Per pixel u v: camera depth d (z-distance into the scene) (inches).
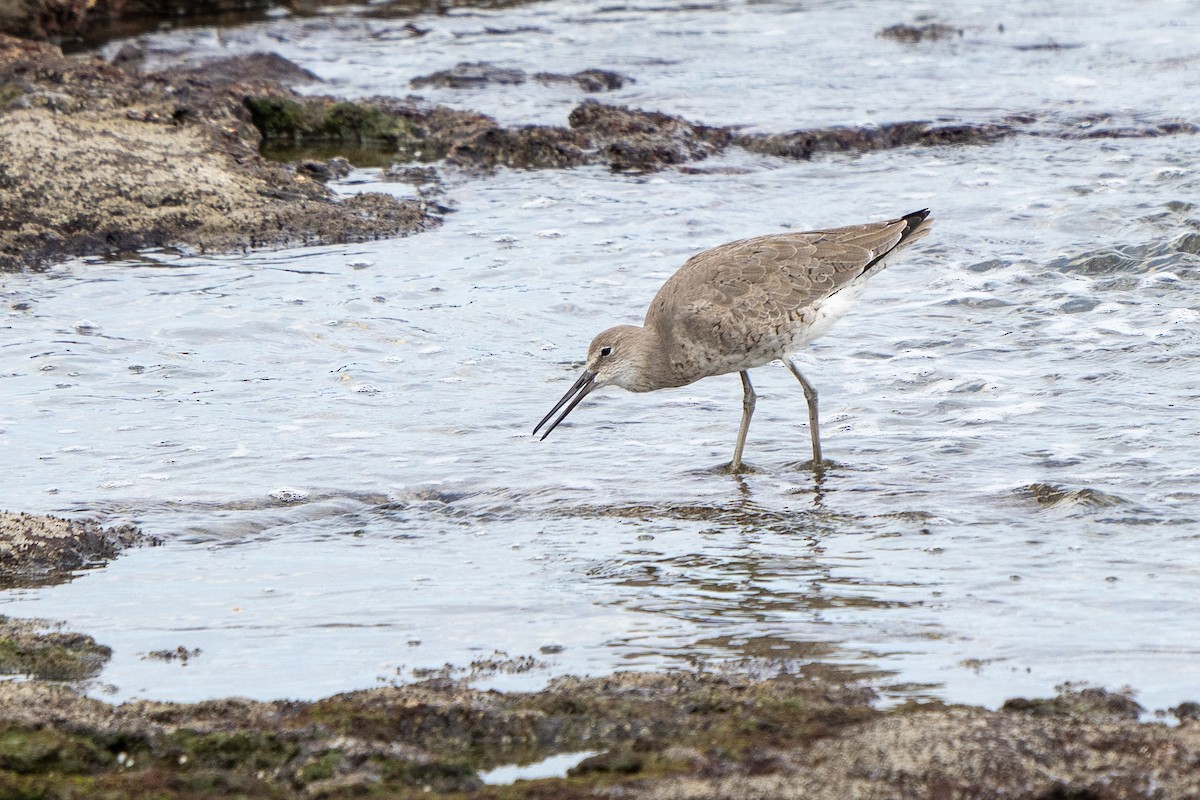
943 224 761.6
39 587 422.0
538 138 911.0
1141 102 967.0
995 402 559.5
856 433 541.3
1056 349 608.1
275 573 432.8
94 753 310.5
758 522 466.0
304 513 477.1
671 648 374.6
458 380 597.6
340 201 821.2
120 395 577.6
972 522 458.6
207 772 304.3
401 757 309.4
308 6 1348.4
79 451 524.1
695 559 438.0
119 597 414.3
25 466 510.0
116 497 485.7
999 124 929.5
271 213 788.6
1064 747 305.6
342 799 297.3
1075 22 1211.9
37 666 364.2
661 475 509.4
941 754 300.8
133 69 987.3
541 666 364.2
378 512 480.7
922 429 540.4
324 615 400.5
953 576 418.0
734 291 520.1
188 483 498.3
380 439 539.5
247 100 954.1
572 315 665.0
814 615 394.3
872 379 590.9
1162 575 412.5
